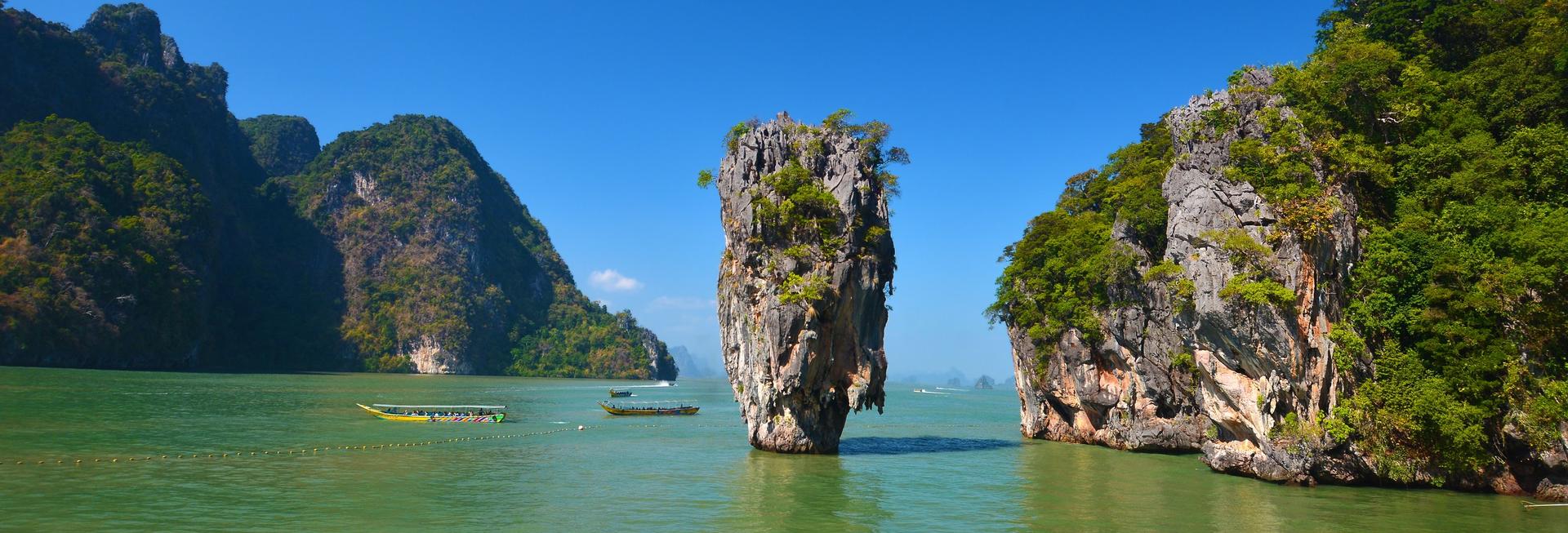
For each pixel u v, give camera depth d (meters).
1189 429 52.88
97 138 186.00
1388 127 40.88
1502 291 34.31
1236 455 41.50
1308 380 36.81
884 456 51.72
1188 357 49.66
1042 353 62.09
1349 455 36.94
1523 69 39.84
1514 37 43.50
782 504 35.84
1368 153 38.81
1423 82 41.22
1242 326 37.25
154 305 170.25
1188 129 41.69
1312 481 37.75
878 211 52.16
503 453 51.81
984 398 167.12
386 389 137.62
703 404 115.81
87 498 34.59
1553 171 36.38
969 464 48.25
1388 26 48.00
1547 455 33.56
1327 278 37.00
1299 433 37.12
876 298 51.88
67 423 62.09
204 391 105.75
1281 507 34.22
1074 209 68.81
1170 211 41.62
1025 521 33.00
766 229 49.38
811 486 40.19
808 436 51.03
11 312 140.12
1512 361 33.81
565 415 86.50
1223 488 39.25
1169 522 32.44
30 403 75.25
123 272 163.00
